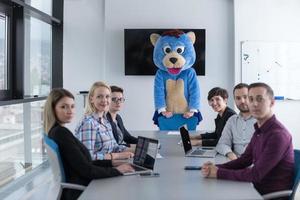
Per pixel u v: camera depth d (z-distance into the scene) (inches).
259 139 84.5
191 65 204.7
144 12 216.1
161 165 94.2
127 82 219.3
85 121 102.9
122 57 218.4
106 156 101.7
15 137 174.9
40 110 197.3
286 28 209.3
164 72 204.5
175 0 215.6
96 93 108.0
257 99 83.7
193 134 153.7
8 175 168.4
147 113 219.3
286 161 81.1
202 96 216.8
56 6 219.8
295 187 79.1
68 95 88.7
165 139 141.3
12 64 165.5
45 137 86.8
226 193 68.2
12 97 165.9
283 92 210.2
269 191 81.4
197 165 94.1
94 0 220.8
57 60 221.0
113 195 67.4
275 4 209.3
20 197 146.5
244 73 210.8
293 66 209.8
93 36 221.8
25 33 183.5
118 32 217.3
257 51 209.9
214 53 216.1
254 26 209.9
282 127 82.0
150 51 214.8
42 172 185.3
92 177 79.7
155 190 70.7
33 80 195.6
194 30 212.5
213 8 215.2
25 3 166.7
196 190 70.5
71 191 83.4
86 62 222.2
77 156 81.8
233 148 118.4
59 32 220.4
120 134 138.9
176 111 203.8
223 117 137.5
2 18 158.7
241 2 210.1
